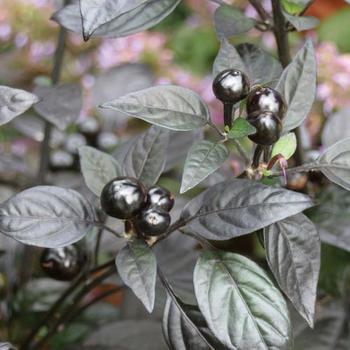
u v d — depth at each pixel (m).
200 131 0.62
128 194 0.45
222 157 0.44
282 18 0.54
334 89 0.81
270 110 0.45
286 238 0.47
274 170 0.48
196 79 0.98
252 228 0.44
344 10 1.17
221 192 0.46
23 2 0.89
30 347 0.62
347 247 0.55
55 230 0.46
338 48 1.14
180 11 1.29
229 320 0.45
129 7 0.42
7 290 0.67
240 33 0.53
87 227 0.47
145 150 0.50
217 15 0.54
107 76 0.75
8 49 0.91
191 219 0.46
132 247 0.45
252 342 0.44
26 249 0.66
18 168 0.72
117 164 0.49
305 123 0.77
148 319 0.64
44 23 0.90
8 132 0.84
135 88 0.74
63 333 0.66
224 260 0.46
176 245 0.63
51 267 0.52
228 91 0.45
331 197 0.58
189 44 1.20
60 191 0.47
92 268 0.56
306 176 0.59
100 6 0.42
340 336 0.61
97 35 0.51
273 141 0.45
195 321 0.47
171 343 0.47
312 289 0.46
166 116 0.45
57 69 0.67
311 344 0.60
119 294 0.75
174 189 0.81
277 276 0.46
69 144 0.76
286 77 0.48
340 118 0.65
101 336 0.61
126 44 0.94
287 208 0.44
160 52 0.96
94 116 0.81
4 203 0.46
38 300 0.65
